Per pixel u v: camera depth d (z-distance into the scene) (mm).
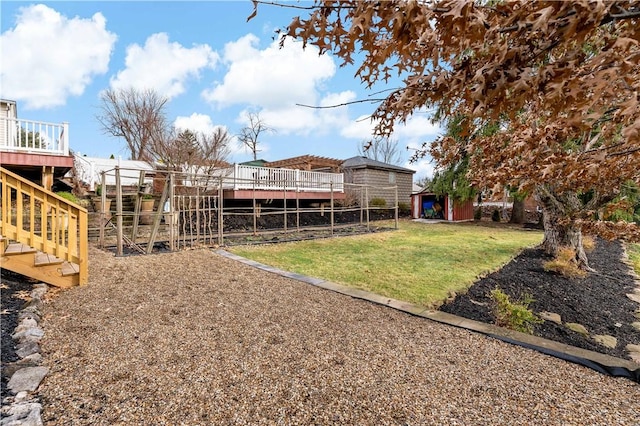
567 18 829
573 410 1841
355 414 1790
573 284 5137
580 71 991
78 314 3160
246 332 2881
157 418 1718
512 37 958
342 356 2471
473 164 2953
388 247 7867
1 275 3975
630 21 877
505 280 5098
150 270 5055
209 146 14836
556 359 2477
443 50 1185
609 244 9484
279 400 1905
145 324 2988
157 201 10172
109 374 2127
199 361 2342
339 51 1115
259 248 7555
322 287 4383
